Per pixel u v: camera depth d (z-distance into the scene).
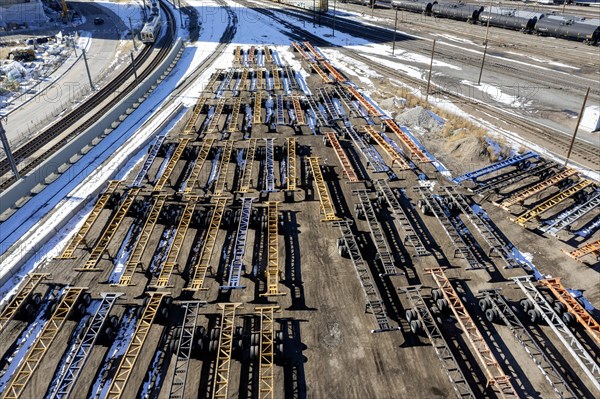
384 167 31.14
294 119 38.28
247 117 38.62
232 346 17.62
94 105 41.72
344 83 46.78
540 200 27.19
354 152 33.12
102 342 18.09
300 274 21.59
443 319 19.36
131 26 68.00
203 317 19.23
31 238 23.73
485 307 19.52
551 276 21.53
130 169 30.92
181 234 23.98
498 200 27.39
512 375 16.97
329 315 19.39
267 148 32.06
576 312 19.03
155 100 43.06
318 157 32.16
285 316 19.34
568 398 16.11
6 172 29.61
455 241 23.89
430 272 21.55
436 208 26.38
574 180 28.66
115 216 25.11
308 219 25.58
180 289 20.69
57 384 16.41
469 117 38.44
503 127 36.62
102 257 22.72
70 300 19.56
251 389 16.42
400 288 20.67
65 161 31.17
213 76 48.47
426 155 32.59
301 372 16.98
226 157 31.33
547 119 38.06
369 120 38.06
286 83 46.88
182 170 30.48
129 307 19.78
